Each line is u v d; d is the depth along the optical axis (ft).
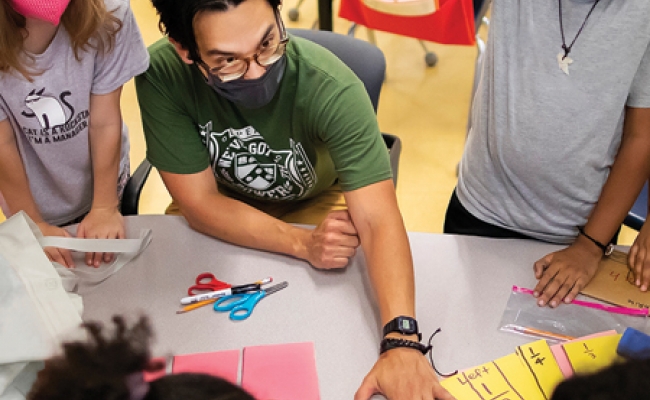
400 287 3.20
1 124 3.70
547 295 3.27
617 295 3.28
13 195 4.01
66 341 1.73
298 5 10.44
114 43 3.58
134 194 4.55
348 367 2.93
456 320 3.17
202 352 3.00
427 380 2.80
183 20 2.97
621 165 3.58
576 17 3.22
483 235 4.30
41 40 3.43
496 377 2.84
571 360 2.85
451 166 7.98
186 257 3.61
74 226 3.99
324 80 3.49
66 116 3.77
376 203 3.50
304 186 4.20
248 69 3.13
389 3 6.72
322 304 3.27
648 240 3.46
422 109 8.89
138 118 8.71
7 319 2.60
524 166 3.78
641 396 1.65
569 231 3.99
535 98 3.50
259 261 3.57
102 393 1.54
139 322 1.90
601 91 3.34
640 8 3.05
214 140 3.88
